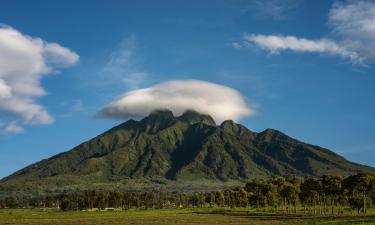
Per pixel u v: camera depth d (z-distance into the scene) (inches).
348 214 7623.0
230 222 6392.7
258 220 6624.0
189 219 7564.0
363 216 6407.5
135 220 7573.8
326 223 4675.2
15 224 6761.8
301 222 5374.0
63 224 6692.9
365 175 7746.1
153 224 6392.7
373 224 4183.1
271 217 7421.3
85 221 7470.5
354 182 7775.6
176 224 6294.3
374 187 7642.7
